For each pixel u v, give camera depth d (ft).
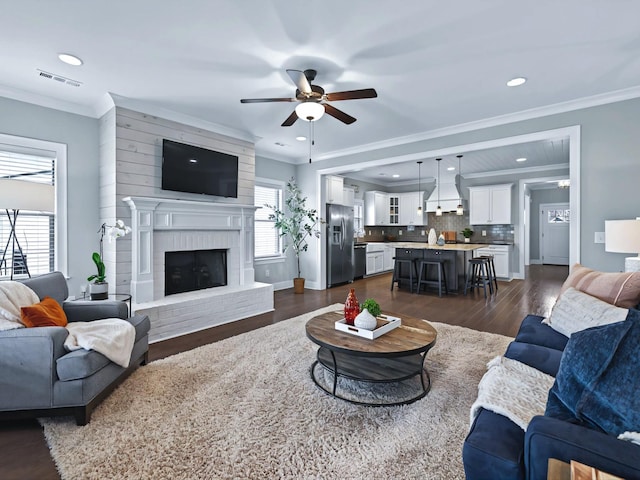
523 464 3.32
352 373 7.34
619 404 3.43
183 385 7.70
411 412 6.61
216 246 14.34
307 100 9.09
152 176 12.32
